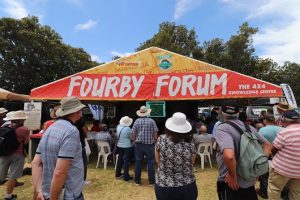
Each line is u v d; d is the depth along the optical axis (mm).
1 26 25578
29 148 9172
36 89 9414
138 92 9258
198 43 29734
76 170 2707
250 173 2973
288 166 3779
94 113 18281
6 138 5500
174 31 29719
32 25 27156
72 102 2844
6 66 26562
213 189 6652
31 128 9195
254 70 28750
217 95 8922
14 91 28656
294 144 3732
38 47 27062
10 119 5633
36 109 9414
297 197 3957
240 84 8867
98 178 7598
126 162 7328
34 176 2828
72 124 2795
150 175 6922
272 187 4121
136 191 6543
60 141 2605
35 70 28469
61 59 30000
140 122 6832
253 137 3098
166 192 3148
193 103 13844
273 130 5109
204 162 9539
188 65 9352
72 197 2633
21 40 26484
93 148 11359
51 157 2633
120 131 7410
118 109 14242
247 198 3100
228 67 28516
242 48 28078
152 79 9344
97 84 9398
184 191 3145
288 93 10078
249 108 15438
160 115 9492
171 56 9469
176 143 3236
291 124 3930
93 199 6047
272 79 36938
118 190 6621
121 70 9523
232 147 2971
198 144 8633
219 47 29094
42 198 2641
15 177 5629
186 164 3203
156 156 3375
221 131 3133
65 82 9445
